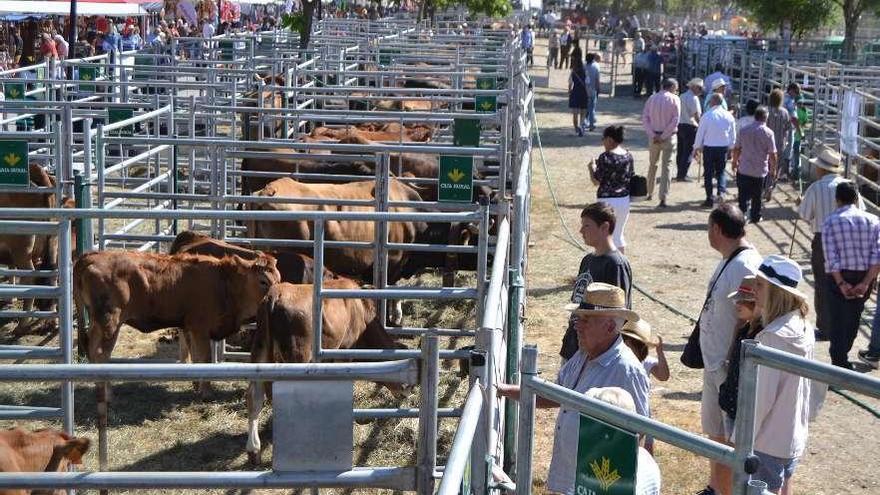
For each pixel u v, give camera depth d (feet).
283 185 33.50
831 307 31.09
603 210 22.11
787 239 50.34
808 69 79.05
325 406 11.85
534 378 12.67
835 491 24.26
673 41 132.87
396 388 27.17
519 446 12.91
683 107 64.75
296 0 146.20
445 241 36.47
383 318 29.45
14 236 34.12
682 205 58.34
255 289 27.48
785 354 11.22
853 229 30.32
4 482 11.95
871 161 48.39
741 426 11.44
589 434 12.05
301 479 11.90
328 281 25.43
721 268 21.45
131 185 45.55
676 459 25.84
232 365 11.78
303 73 58.90
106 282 26.71
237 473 11.93
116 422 27.48
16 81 50.37
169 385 30.25
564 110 105.09
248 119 45.96
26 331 33.86
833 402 29.84
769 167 57.00
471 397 11.94
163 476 12.00
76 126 53.16
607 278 21.97
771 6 118.11
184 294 27.48
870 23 146.92
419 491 12.17
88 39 95.20
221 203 33.04
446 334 27.58
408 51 84.28
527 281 40.91
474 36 98.02
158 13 116.26
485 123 48.14
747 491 11.43
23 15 84.74
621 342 16.83
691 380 31.32
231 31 125.39
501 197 37.63
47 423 26.99
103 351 26.99
